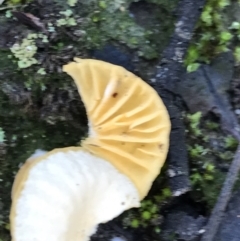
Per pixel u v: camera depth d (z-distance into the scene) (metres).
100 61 0.09
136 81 0.09
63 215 0.09
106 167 0.09
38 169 0.09
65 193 0.09
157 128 0.09
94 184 0.09
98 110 0.09
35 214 0.09
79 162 0.09
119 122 0.09
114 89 0.09
